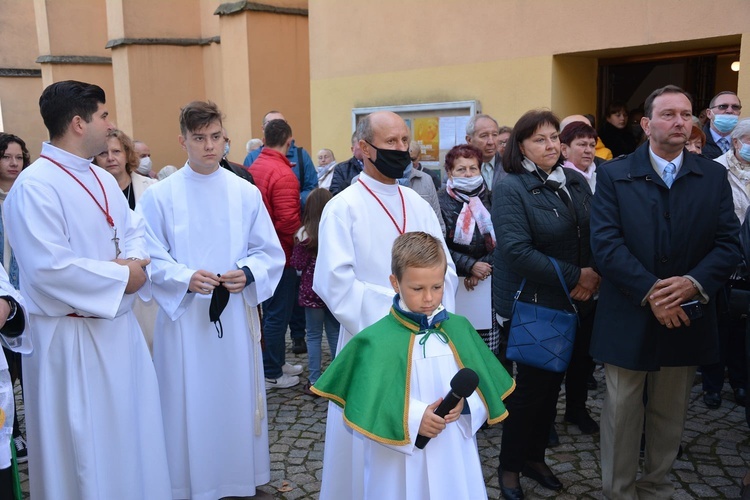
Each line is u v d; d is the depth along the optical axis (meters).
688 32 5.59
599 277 3.24
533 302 3.30
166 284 3.27
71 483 2.95
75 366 2.91
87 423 2.90
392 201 2.99
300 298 4.84
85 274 2.82
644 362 2.94
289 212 5.04
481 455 3.93
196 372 3.33
